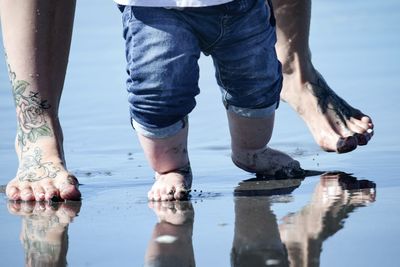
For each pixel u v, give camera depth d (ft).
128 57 22.53
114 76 36.50
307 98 27.43
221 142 28.12
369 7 45.14
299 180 23.62
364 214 19.86
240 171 24.86
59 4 23.62
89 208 21.50
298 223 19.36
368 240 18.01
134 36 22.22
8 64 23.89
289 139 28.25
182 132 22.85
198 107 31.83
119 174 24.98
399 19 42.55
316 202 21.11
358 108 30.37
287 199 21.54
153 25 22.00
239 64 22.85
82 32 43.09
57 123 23.98
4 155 27.17
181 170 23.02
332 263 16.81
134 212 20.93
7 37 23.77
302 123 29.89
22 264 17.38
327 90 27.61
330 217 19.72
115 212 20.99
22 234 19.36
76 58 39.17
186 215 20.47
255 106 23.52
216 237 18.65
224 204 21.31
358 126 26.71
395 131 28.04
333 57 37.09
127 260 17.43
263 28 22.82
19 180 23.02
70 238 18.95
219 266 16.94
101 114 31.71
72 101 33.30
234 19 22.35
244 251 17.70
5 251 18.17
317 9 45.39
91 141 28.60
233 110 23.86
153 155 22.81
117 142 28.48
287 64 27.73
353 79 33.94
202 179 24.09
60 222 20.29
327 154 26.45
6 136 29.14
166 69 21.97
